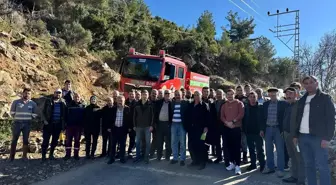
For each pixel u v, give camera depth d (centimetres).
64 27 2027
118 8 3005
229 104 696
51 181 626
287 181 605
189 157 836
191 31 4122
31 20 1852
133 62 1211
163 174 670
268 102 668
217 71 3853
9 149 839
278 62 5012
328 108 487
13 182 616
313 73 2677
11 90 1111
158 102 798
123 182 619
